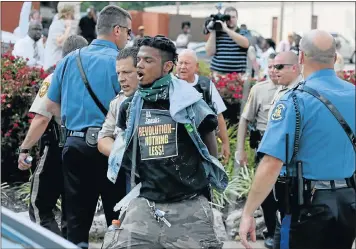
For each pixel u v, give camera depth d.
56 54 8.85
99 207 6.02
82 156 4.46
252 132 5.69
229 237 5.90
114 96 4.46
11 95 6.97
